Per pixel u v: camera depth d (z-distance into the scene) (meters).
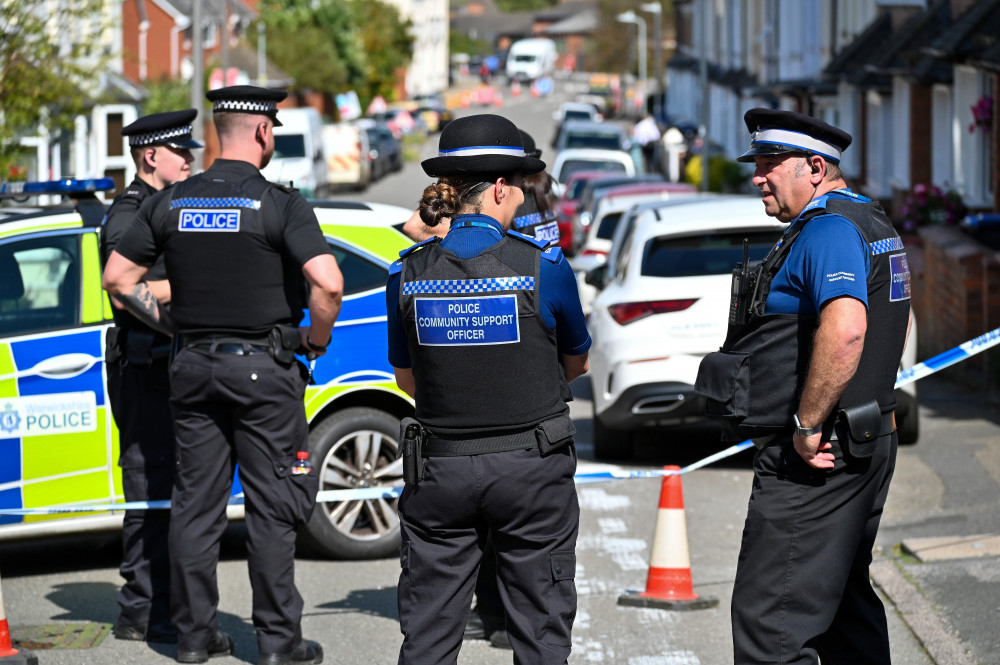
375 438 20.45
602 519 23.59
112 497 19.12
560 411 12.34
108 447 19.08
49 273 19.08
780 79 115.06
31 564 20.94
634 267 27.23
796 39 112.06
